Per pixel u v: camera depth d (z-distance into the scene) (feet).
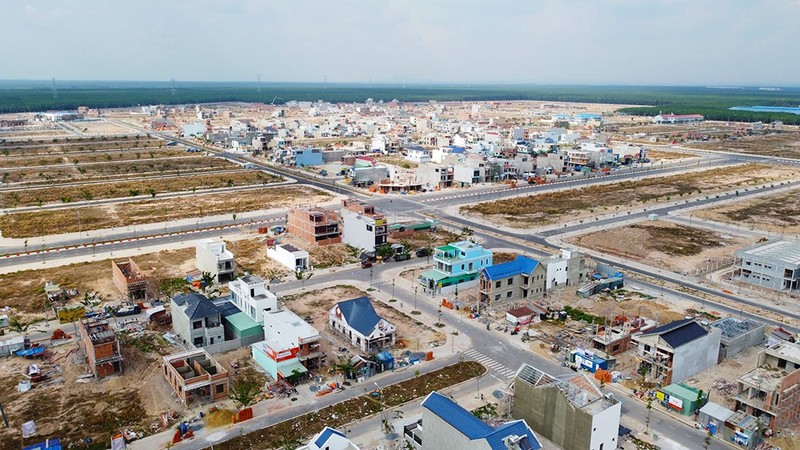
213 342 349.41
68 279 457.68
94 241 565.94
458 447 224.53
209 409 284.82
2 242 559.79
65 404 288.51
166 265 496.64
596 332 373.61
